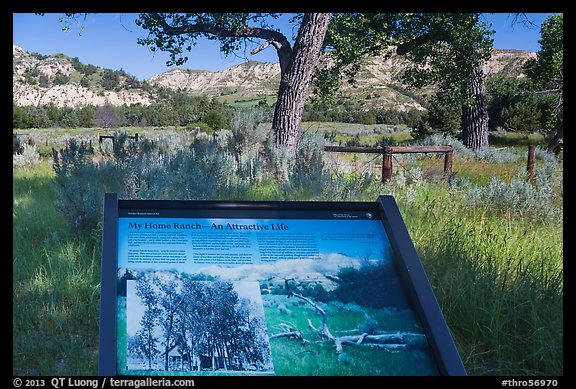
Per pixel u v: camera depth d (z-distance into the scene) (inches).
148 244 103.5
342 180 369.4
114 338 89.6
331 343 94.9
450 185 460.8
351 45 862.5
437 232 266.7
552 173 539.5
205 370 89.2
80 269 218.2
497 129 1800.0
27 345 163.8
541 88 1606.8
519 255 241.8
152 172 330.0
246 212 112.0
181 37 700.0
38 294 200.5
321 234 110.6
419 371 93.7
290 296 99.7
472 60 1003.9
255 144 506.6
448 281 200.5
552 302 187.9
